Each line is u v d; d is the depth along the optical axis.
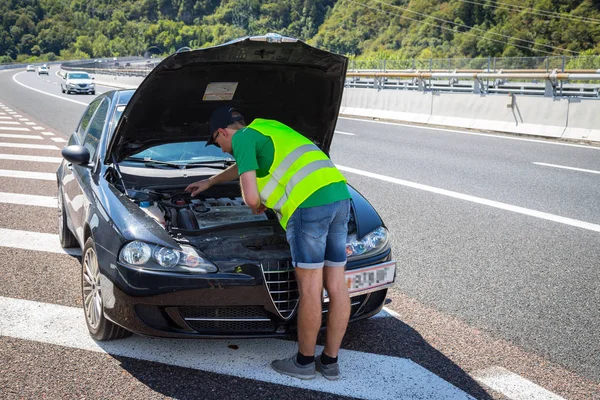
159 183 4.18
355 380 3.20
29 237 5.66
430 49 121.19
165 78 3.65
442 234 6.02
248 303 3.18
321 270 3.09
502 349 3.62
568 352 3.59
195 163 4.48
